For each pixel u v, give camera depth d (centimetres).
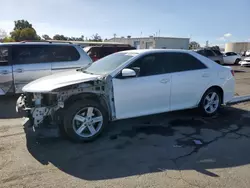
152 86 466
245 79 1297
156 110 484
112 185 291
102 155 368
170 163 346
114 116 439
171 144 409
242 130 481
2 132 459
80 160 352
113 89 430
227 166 339
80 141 411
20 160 348
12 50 683
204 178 308
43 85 404
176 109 512
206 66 546
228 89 580
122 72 429
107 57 531
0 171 317
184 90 511
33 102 400
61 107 392
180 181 301
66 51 750
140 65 462
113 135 447
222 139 434
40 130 395
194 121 531
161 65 486
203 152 381
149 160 354
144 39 4853
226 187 289
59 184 292
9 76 675
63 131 434
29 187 285
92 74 455
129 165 339
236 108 648
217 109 575
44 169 326
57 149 387
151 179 305
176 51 512
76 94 409
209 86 546
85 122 411
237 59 2581
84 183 295
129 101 448
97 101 435
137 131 468
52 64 723
